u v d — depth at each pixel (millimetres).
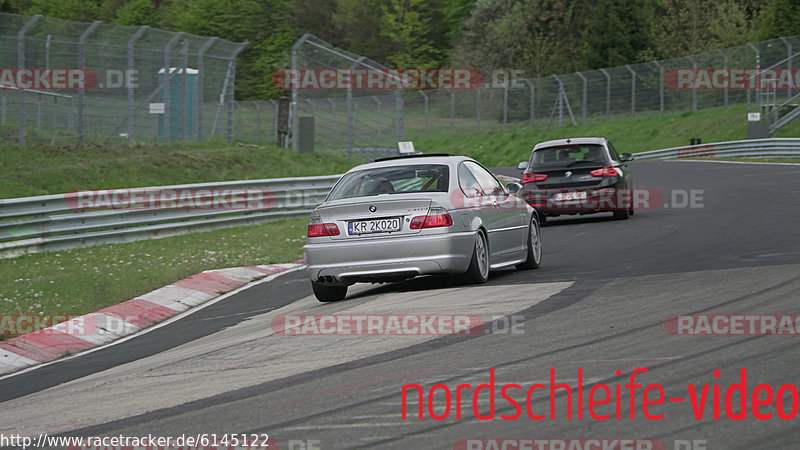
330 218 21109
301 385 12977
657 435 9359
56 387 15805
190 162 54750
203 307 24484
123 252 33562
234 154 58344
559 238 33125
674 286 19047
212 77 61344
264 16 195000
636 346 13484
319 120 86000
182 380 14539
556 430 9766
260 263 31109
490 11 186000
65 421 12711
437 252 20469
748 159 82500
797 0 129375
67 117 52875
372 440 9930
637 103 123375
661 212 40656
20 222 32750
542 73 170000
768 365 11836
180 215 39500
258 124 84875
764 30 135625
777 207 38281
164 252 33531
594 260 25641
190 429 11281
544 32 173000
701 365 12078
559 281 21281
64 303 24156
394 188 21547
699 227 32812
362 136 89812
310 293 24266
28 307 23578
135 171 51094
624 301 17578
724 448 8859
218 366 15320
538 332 15109
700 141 96500
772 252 23922
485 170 24109
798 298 16516
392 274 20656
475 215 21516
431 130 138250
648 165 82750
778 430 9273
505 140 127125
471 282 21672
